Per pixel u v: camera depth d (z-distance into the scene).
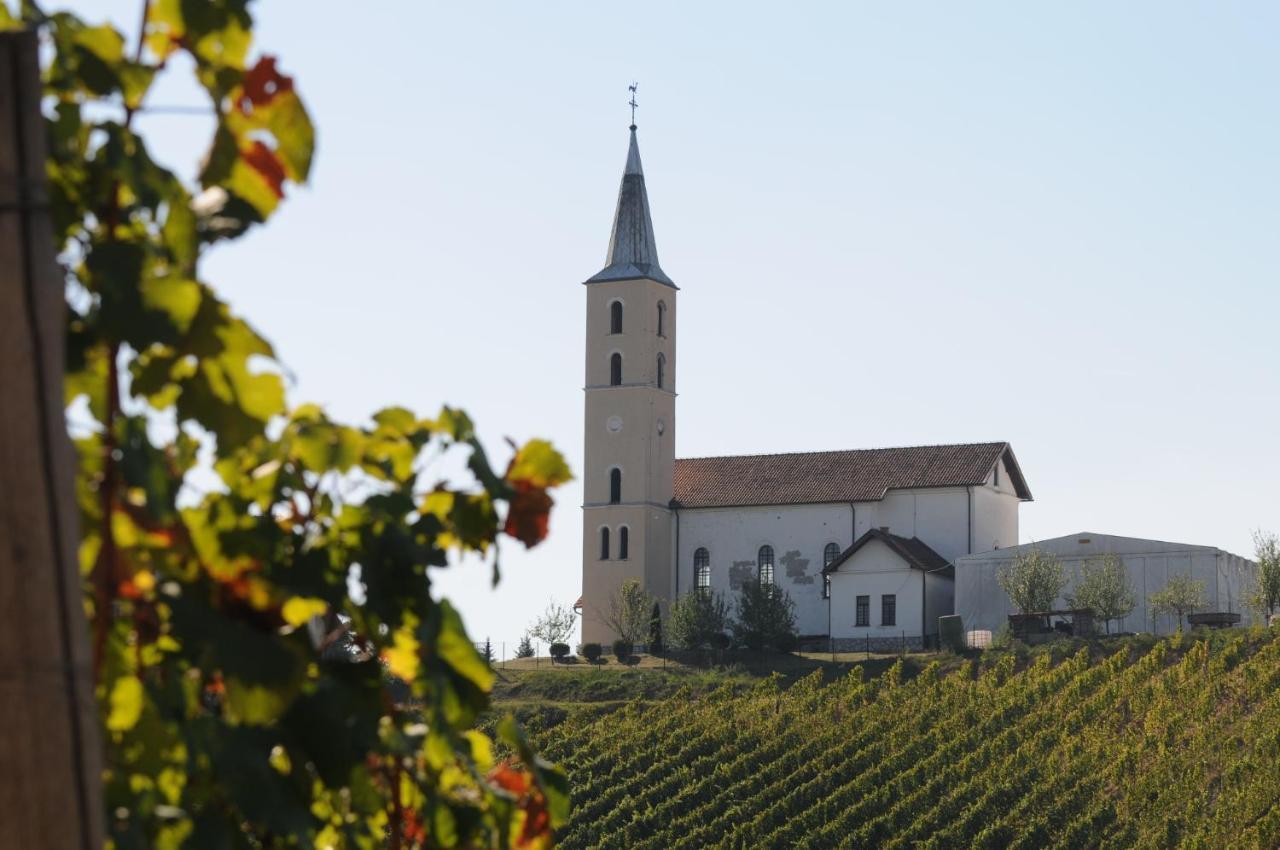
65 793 4.16
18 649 4.16
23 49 4.33
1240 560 106.12
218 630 4.88
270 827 4.79
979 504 109.38
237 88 5.03
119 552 4.82
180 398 4.93
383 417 6.00
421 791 5.78
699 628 105.69
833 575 106.94
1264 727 75.38
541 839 6.19
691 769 79.12
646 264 116.31
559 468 6.16
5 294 4.25
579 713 93.81
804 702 90.38
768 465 116.56
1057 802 72.06
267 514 5.62
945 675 92.00
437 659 5.63
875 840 71.56
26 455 4.21
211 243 4.97
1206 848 65.81
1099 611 98.50
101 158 4.70
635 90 120.06
